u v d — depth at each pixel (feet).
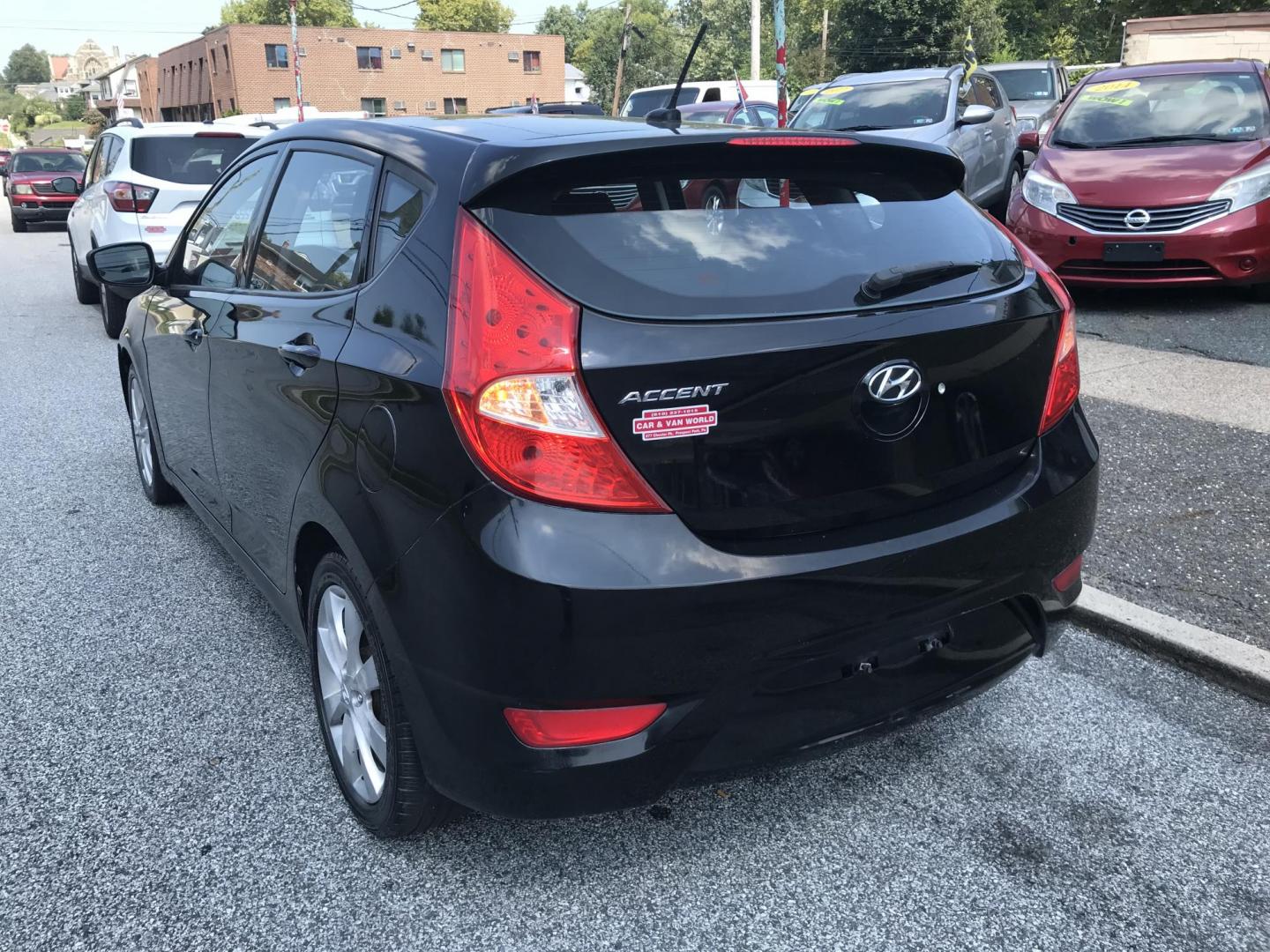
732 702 7.22
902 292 7.80
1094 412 19.15
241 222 11.81
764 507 7.18
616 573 6.69
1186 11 87.81
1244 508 14.87
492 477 6.76
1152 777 9.48
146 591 13.88
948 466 7.95
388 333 7.80
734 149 7.91
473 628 6.87
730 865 8.43
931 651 8.09
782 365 7.10
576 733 6.94
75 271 39.37
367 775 8.57
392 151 8.73
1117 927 7.72
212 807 9.27
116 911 7.98
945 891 8.11
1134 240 25.16
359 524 7.80
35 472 19.22
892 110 35.40
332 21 323.57
